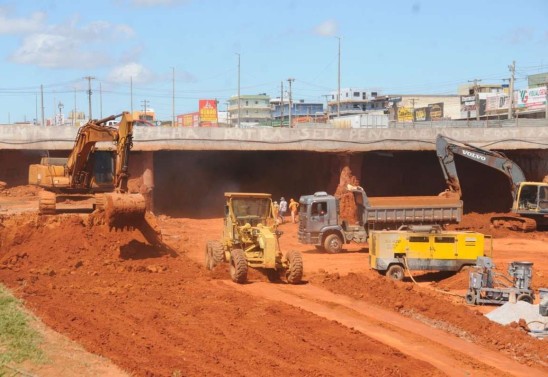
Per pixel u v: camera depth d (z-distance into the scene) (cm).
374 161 6800
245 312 2202
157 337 1850
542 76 12444
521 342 1905
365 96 17975
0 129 5375
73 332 1820
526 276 2420
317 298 2522
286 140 5581
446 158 4834
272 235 2820
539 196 4947
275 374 1537
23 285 2541
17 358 1497
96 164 3616
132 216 3206
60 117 15300
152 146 5400
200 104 11506
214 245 2998
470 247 2927
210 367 1572
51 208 3422
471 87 15412
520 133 5672
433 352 1820
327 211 3931
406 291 2572
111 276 2862
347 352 1744
